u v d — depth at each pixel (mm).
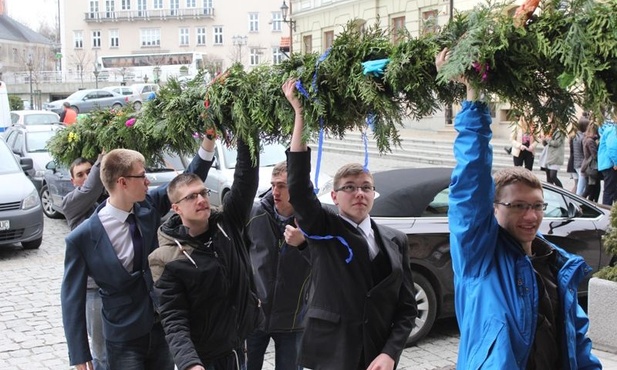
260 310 3838
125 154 3904
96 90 42188
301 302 4332
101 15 79688
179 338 3248
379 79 2766
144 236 3951
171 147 4332
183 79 3980
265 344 4473
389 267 3342
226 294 3441
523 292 2588
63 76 70688
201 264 3371
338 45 2881
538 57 2330
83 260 3871
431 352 6035
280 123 3361
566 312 2639
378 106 2719
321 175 12258
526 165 14375
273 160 12172
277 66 3357
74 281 3865
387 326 3328
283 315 4336
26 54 92750
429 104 2785
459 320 2732
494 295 2582
